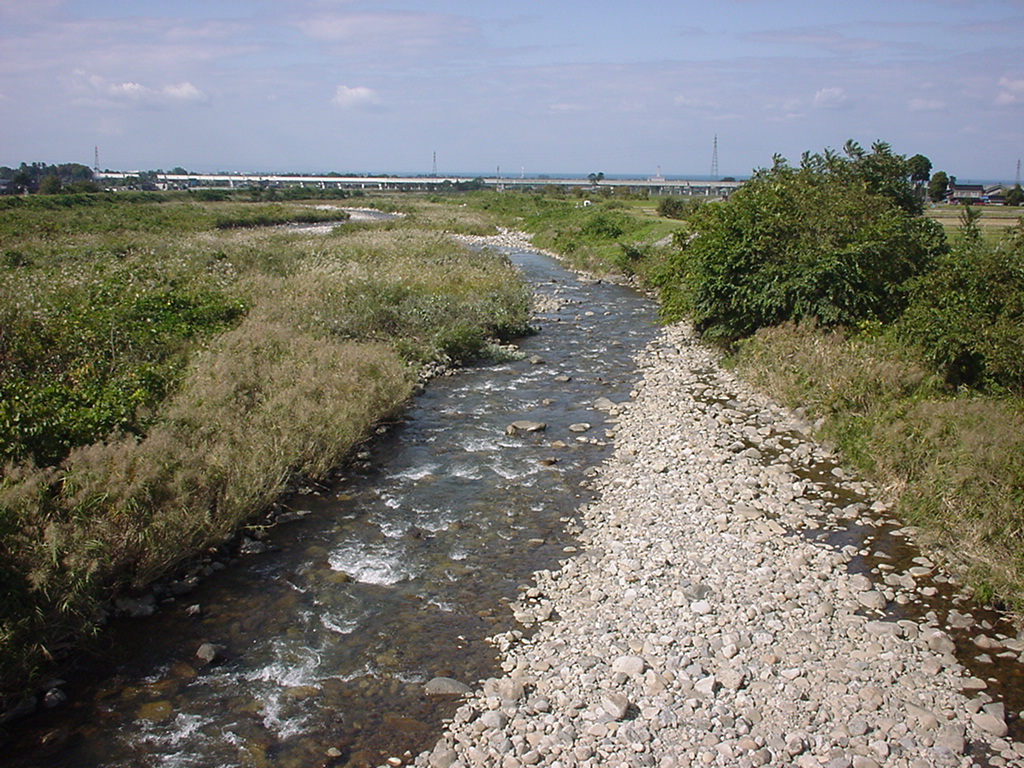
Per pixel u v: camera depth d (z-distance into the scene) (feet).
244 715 21.16
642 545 30.66
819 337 53.42
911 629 24.52
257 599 27.20
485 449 42.63
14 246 96.63
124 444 30.48
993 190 271.69
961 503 30.55
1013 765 18.78
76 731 20.49
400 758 19.49
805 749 19.33
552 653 23.81
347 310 62.85
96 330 47.16
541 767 18.81
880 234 54.95
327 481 37.47
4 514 24.53
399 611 26.48
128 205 227.61
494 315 73.05
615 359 65.26
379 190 533.14
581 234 158.30
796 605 26.22
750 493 35.55
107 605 25.81
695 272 63.87
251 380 41.96
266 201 314.35
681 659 22.91
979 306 42.60
